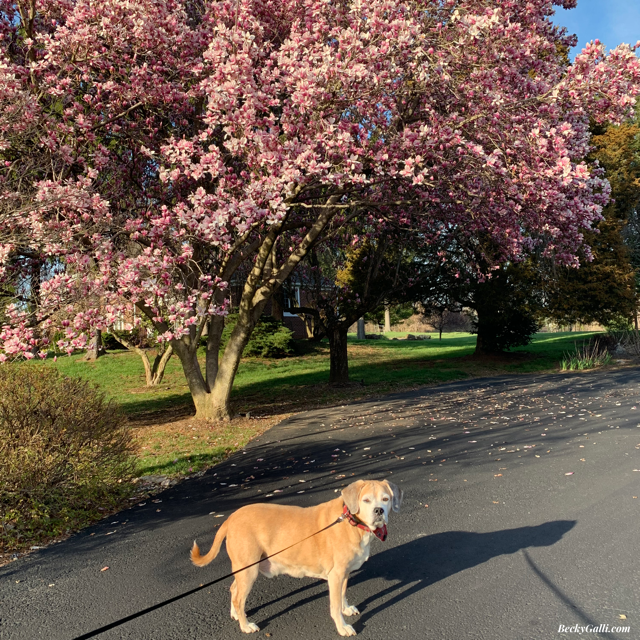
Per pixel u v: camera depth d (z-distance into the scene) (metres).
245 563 3.90
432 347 34.84
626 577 4.43
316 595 4.46
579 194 12.24
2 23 11.57
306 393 18.45
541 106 10.98
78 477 6.98
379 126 11.16
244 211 9.25
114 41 10.52
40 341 9.53
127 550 5.57
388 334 58.47
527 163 11.09
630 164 29.30
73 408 7.16
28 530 6.15
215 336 14.30
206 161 9.98
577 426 10.92
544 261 23.80
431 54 10.59
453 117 10.66
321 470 8.49
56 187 9.31
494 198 12.51
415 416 13.05
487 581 4.49
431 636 3.71
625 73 10.15
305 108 9.54
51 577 4.98
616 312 26.50
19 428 6.68
